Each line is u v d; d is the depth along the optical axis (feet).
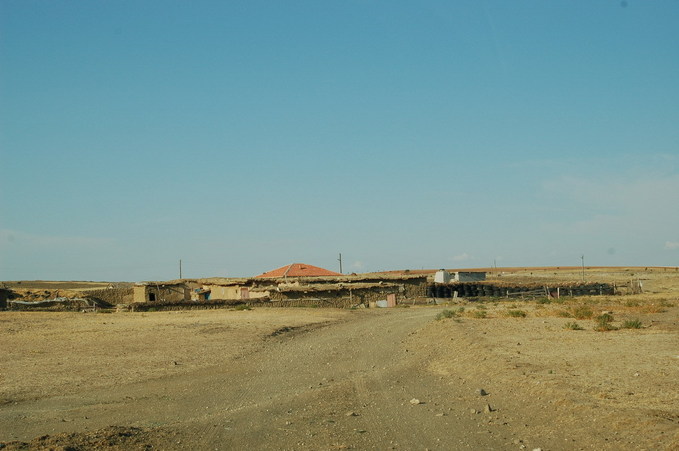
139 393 58.39
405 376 64.23
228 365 75.82
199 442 40.11
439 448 37.45
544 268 627.05
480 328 99.30
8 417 48.42
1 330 113.39
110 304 225.35
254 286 219.41
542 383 51.11
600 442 35.83
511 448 36.78
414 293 208.33
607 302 170.91
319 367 73.00
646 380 51.62
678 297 197.98
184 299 238.68
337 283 210.59
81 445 37.50
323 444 38.86
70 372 70.18
